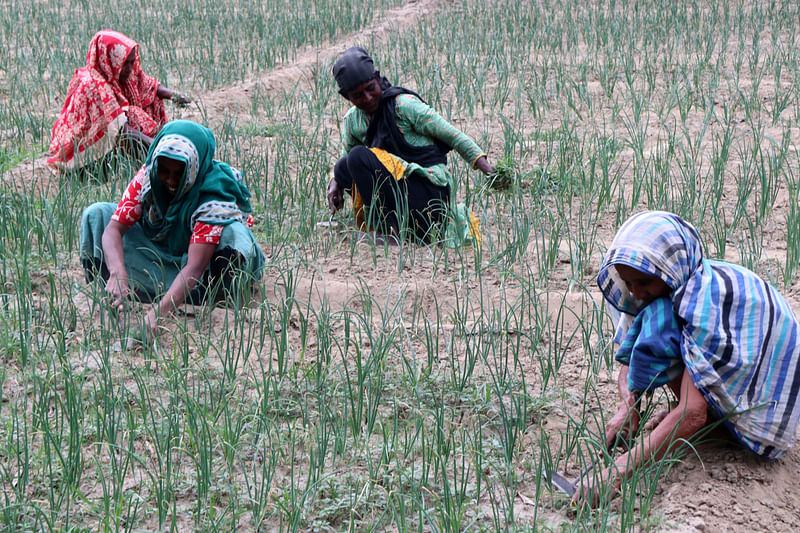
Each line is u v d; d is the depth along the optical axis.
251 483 3.70
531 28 13.34
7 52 12.49
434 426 4.03
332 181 6.45
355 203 6.27
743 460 3.70
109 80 7.43
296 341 4.94
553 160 7.81
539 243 6.21
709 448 3.79
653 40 12.09
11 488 3.64
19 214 5.90
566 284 5.55
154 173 4.93
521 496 3.64
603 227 6.50
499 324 4.80
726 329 3.52
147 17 15.23
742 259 5.53
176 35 13.98
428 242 6.20
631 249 3.53
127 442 3.97
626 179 7.42
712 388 3.51
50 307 4.83
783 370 3.57
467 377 4.36
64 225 6.08
